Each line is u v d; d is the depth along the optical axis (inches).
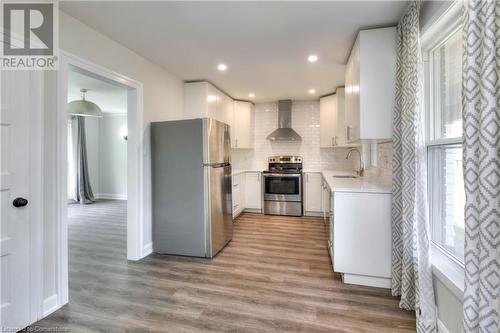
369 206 87.0
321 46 102.6
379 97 86.0
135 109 110.6
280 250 123.2
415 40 68.8
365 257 87.6
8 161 62.4
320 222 173.8
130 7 76.0
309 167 205.2
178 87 143.2
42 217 70.6
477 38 42.5
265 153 214.1
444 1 60.2
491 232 39.0
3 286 62.0
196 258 114.4
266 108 213.2
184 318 71.1
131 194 112.1
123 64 102.4
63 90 76.3
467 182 43.3
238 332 65.2
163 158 118.6
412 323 68.4
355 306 76.2
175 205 117.5
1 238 61.4
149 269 102.8
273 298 80.9
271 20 83.8
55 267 74.9
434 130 76.8
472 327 41.8
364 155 145.3
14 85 63.7
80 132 249.3
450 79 69.1
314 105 203.3
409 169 72.6
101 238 142.9
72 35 80.5
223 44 101.0
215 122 120.0
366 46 87.7
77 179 249.1
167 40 98.0
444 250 71.9
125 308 75.9
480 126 40.4
